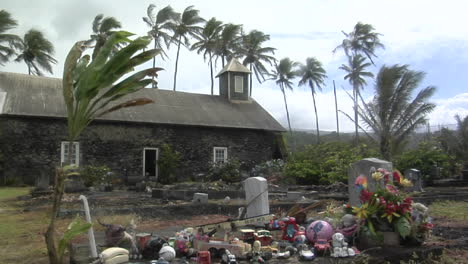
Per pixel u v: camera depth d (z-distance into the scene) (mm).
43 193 14000
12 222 8117
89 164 20844
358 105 23688
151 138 22875
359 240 5039
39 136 19938
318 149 19672
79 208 10031
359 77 49406
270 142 26797
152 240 4625
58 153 20219
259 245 4488
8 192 15992
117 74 3920
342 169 16312
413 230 4840
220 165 22812
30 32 41062
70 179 16672
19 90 21281
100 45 4332
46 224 7742
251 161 25828
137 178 20812
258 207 7574
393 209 4777
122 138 21969
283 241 5223
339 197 11898
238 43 49938
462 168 20656
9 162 19094
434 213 8570
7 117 19312
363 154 19266
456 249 4902
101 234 6234
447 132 26328
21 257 4953
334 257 4387
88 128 21047
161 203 11438
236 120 25844
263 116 28047
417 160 18797
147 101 4145
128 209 9055
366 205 4926
